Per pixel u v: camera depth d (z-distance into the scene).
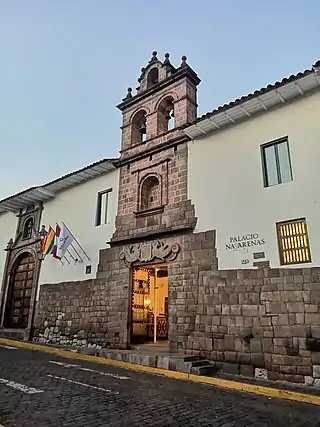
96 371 10.10
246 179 12.09
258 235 11.20
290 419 6.12
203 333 11.27
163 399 7.07
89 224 16.75
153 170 15.04
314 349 9.12
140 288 16.89
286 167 11.40
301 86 11.20
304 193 10.63
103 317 14.60
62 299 16.61
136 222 14.81
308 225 10.29
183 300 12.15
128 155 16.25
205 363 10.68
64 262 17.25
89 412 5.87
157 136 15.38
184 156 14.16
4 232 22.09
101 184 17.08
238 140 12.75
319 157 10.65
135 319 16.23
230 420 5.83
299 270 10.02
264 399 7.68
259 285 10.63
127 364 11.34
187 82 15.41
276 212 11.04
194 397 7.44
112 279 14.89
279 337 9.78
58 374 9.23
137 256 14.22
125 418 5.64
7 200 20.20
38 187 18.59
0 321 19.44
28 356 12.48
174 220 13.51
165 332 17.38
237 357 10.33
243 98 11.92
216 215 12.40
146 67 17.47
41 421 5.29
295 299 9.85
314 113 11.17
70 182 18.20
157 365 10.84
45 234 18.62
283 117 11.85
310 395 7.72
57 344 15.73
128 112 17.28
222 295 11.27
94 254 15.99
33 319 17.59
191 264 12.41
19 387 7.43
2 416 5.43
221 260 11.73
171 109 16.75
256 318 10.36
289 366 9.36
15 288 19.94
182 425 5.44
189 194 13.45
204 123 13.18
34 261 19.12
